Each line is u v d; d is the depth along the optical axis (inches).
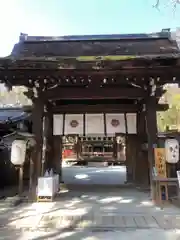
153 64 243.4
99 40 337.7
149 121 293.7
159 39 335.3
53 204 268.1
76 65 248.1
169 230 185.9
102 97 302.4
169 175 295.4
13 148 287.1
